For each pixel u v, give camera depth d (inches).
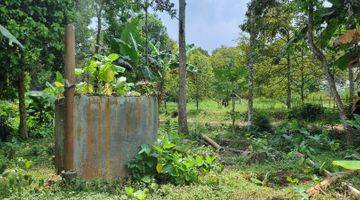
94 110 251.4
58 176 258.7
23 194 222.5
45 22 497.4
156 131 267.7
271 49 743.7
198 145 427.8
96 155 252.1
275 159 337.7
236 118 800.3
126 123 258.7
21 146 416.2
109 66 262.4
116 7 725.9
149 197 226.2
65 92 245.4
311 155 330.0
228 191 237.9
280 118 781.3
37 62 500.1
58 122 261.7
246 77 634.8
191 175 255.4
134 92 273.1
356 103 467.2
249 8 588.4
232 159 342.3
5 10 428.1
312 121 671.8
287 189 241.9
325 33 407.5
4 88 509.7
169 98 1134.4
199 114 925.2
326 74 412.5
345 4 377.1
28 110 543.8
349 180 257.8
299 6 407.2
